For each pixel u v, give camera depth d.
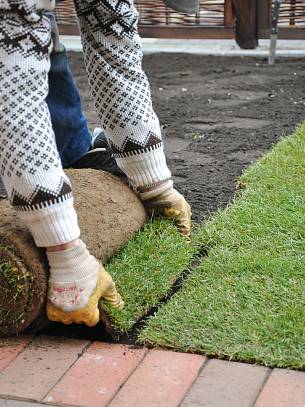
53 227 2.41
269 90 5.76
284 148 4.12
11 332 2.52
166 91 5.85
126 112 2.88
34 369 2.36
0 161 2.42
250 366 2.31
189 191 3.71
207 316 2.53
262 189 3.55
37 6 2.40
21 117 2.38
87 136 3.39
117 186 3.02
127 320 2.54
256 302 2.59
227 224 3.20
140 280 2.70
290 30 6.88
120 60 2.83
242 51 7.05
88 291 2.45
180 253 2.88
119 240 2.83
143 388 2.25
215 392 2.21
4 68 2.38
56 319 2.49
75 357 2.41
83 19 2.81
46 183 2.39
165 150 4.40
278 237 3.05
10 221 2.59
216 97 5.61
